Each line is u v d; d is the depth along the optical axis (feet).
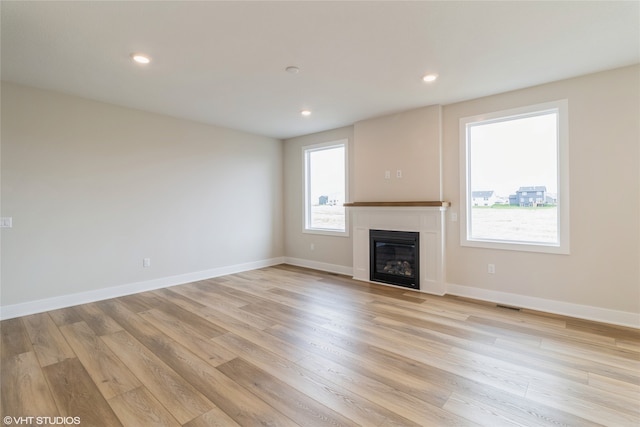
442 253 13.57
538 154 11.76
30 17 7.06
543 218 11.69
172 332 9.79
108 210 13.38
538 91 11.38
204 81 10.93
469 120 13.00
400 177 14.80
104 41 8.19
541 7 6.84
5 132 10.94
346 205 16.15
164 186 15.15
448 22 7.40
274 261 20.54
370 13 7.03
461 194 13.29
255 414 6.05
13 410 6.17
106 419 5.93
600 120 10.30
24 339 9.29
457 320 10.61
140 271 14.35
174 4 6.64
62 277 12.19
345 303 12.49
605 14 7.09
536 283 11.66
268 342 9.08
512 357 8.11
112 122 13.44
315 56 9.11
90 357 8.23
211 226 17.10
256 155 19.38
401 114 14.70
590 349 8.49
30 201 11.48
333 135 18.12
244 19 7.24
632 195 9.88
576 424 5.73
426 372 7.46
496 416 5.95
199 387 6.92
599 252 10.44
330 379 7.20
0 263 10.90
